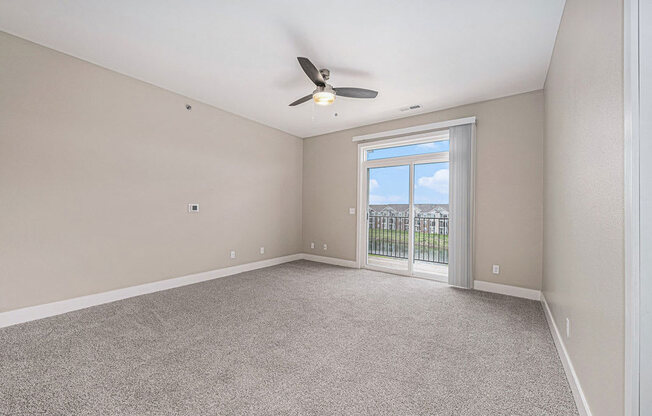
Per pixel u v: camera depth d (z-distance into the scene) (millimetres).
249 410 1416
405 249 4410
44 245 2555
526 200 3289
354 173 4914
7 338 2145
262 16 2117
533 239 3238
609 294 1094
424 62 2742
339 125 4848
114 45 2537
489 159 3559
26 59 2445
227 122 4203
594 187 1287
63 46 2559
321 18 2127
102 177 2924
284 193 5246
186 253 3705
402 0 1920
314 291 3455
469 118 3631
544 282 2930
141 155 3232
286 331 2338
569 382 1652
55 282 2621
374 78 3078
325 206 5305
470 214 3613
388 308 2893
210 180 3984
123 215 3088
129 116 3123
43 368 1759
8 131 2361
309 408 1436
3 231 2344
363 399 1510
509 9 1986
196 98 3740
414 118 4246
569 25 1789
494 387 1625
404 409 1437
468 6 1968
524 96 3334
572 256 1672
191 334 2260
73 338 2162
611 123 1090
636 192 889
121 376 1687
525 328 2424
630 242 901
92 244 2857
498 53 2561
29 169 2471
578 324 1520
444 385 1639
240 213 4426
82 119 2777
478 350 2047
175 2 1979
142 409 1412
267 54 2664
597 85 1256
